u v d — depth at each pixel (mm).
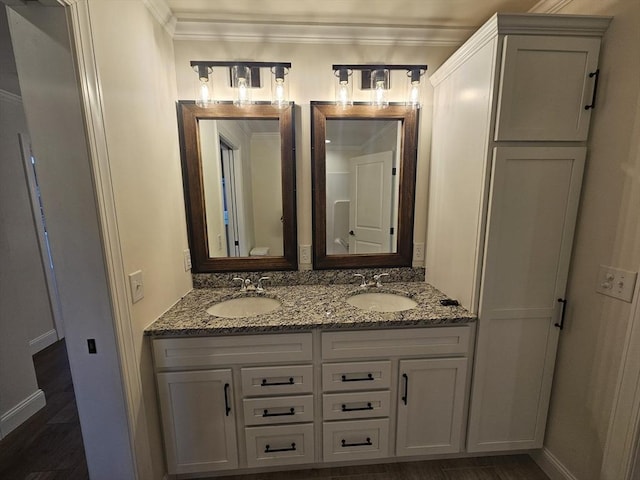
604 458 1199
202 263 1774
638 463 1096
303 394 1402
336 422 1437
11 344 1775
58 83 899
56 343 2789
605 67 1154
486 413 1460
